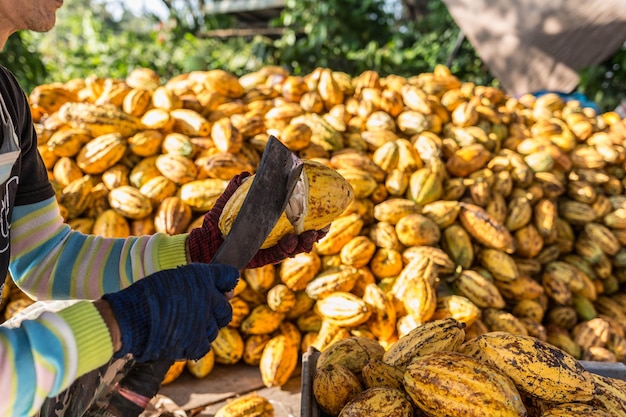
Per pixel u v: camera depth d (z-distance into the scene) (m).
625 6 5.78
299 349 3.46
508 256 3.60
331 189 1.69
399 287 3.29
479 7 6.53
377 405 1.68
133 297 1.12
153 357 1.13
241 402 2.65
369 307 3.20
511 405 1.53
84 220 3.46
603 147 4.47
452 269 3.46
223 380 3.23
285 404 3.00
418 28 11.39
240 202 1.56
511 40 6.43
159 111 3.81
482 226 3.57
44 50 13.26
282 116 4.00
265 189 1.35
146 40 12.39
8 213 1.40
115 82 4.04
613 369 2.19
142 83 4.36
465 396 1.55
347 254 3.40
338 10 9.95
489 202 3.79
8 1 1.28
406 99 4.31
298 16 10.26
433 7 11.22
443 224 3.62
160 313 1.11
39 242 1.65
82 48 11.40
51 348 1.00
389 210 3.56
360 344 2.16
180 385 3.16
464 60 10.04
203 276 1.19
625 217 4.13
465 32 6.70
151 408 2.88
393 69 10.08
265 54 10.62
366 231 3.63
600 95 8.82
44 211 1.66
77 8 21.23
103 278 1.63
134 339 1.10
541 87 6.47
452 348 1.93
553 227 3.91
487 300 3.41
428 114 4.19
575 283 3.84
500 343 1.73
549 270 3.91
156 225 3.39
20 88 1.54
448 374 1.60
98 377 1.51
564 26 6.11
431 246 3.54
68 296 1.66
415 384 1.66
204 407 2.97
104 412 1.29
